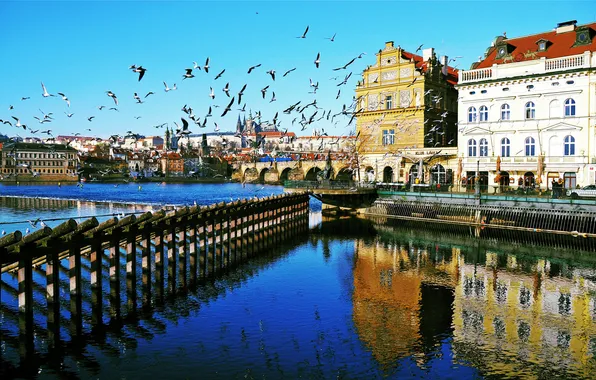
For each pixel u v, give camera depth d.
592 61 51.41
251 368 17.16
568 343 19.64
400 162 69.06
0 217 53.25
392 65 71.19
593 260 34.66
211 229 34.78
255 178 151.50
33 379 16.14
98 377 16.34
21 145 146.25
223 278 29.64
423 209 55.94
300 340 19.70
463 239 44.19
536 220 46.28
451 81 76.75
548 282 28.95
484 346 19.34
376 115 72.88
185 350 18.56
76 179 149.75
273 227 49.75
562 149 53.50
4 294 23.70
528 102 56.03
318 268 32.62
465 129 60.56
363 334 20.44
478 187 51.19
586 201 42.84
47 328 20.28
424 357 18.23
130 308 23.31
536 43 58.06
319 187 62.53
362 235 47.47
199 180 163.00
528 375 16.92
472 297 25.88
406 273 31.17
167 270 31.50
